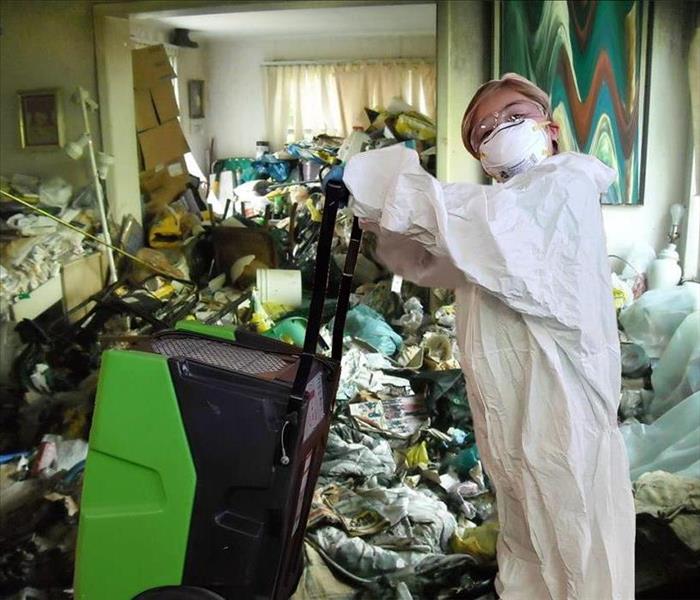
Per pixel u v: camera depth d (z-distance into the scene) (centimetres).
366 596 195
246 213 658
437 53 415
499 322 141
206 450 132
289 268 497
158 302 380
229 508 134
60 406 304
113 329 364
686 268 402
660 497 215
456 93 416
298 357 154
